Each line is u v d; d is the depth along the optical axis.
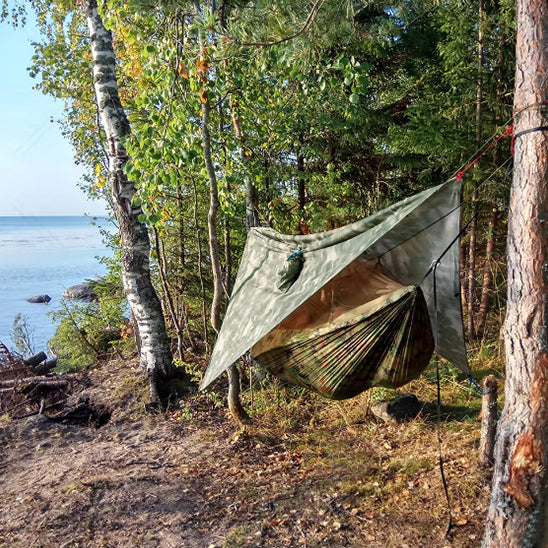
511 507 3.05
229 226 9.20
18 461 6.61
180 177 6.70
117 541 4.71
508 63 8.08
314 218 8.75
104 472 6.06
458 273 3.74
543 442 2.97
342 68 6.14
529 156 2.97
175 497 5.42
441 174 9.93
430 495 4.88
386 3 6.18
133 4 5.88
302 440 6.57
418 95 9.91
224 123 8.18
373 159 10.31
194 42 6.48
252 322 4.13
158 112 6.09
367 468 5.56
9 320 18.58
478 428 6.14
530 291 2.98
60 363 11.02
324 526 4.69
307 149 8.45
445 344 4.12
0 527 5.02
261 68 6.60
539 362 2.96
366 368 3.61
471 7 8.15
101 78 7.96
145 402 8.16
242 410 7.15
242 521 4.91
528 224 2.97
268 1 5.39
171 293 10.46
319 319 3.86
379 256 3.98
